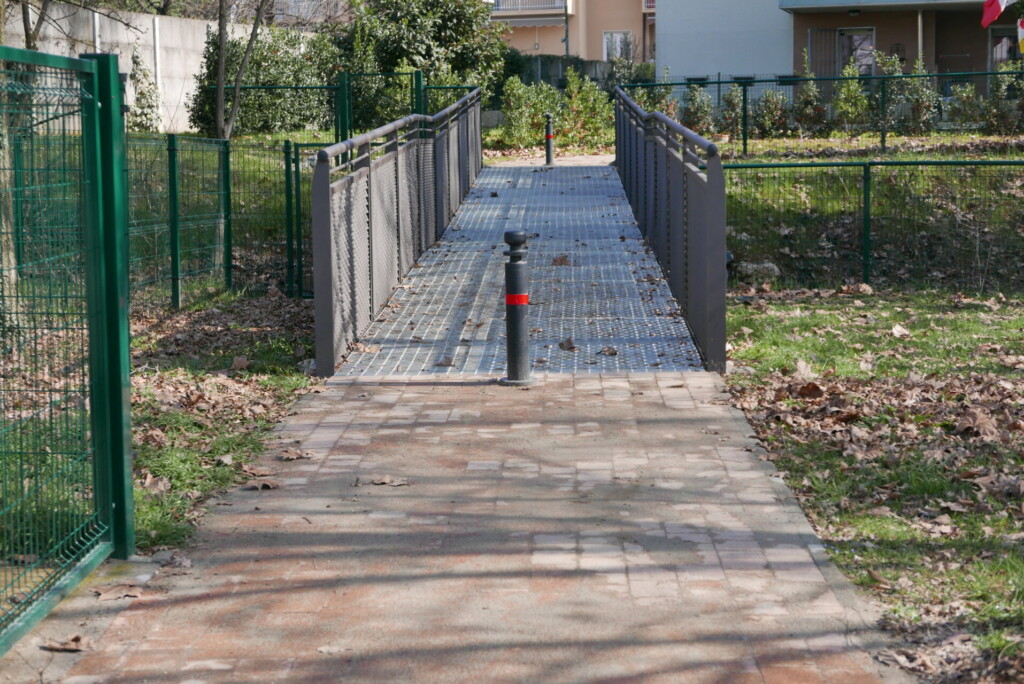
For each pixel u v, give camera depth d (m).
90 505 5.08
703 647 4.23
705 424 7.38
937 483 6.01
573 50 46.88
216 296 12.79
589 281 12.21
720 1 29.05
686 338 9.94
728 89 23.00
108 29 22.62
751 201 15.37
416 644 4.29
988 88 21.34
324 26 28.25
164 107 24.27
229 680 4.03
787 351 9.71
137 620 4.54
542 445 6.96
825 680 3.96
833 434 7.04
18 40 19.97
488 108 27.38
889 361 9.38
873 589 4.73
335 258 9.16
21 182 4.99
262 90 21.80
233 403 8.00
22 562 4.84
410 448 6.94
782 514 5.67
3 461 4.95
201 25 25.44
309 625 4.48
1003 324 11.02
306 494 6.10
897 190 15.21
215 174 13.00
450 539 5.40
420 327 10.50
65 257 4.95
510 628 4.41
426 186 14.07
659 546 5.27
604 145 27.28
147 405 7.76
